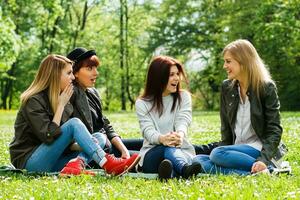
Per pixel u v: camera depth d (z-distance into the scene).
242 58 6.69
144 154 6.84
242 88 6.88
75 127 6.57
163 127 7.07
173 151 6.48
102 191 5.31
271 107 6.63
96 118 7.59
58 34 52.91
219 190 5.23
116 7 56.47
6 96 55.38
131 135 14.73
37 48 51.19
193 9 52.34
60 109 6.77
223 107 7.12
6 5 35.31
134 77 60.19
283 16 33.81
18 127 6.85
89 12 54.84
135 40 59.69
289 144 10.54
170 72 7.01
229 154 6.54
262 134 6.76
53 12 40.50
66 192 5.24
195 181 5.76
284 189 5.30
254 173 6.30
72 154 6.94
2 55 28.97
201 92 57.09
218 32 51.00
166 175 6.09
